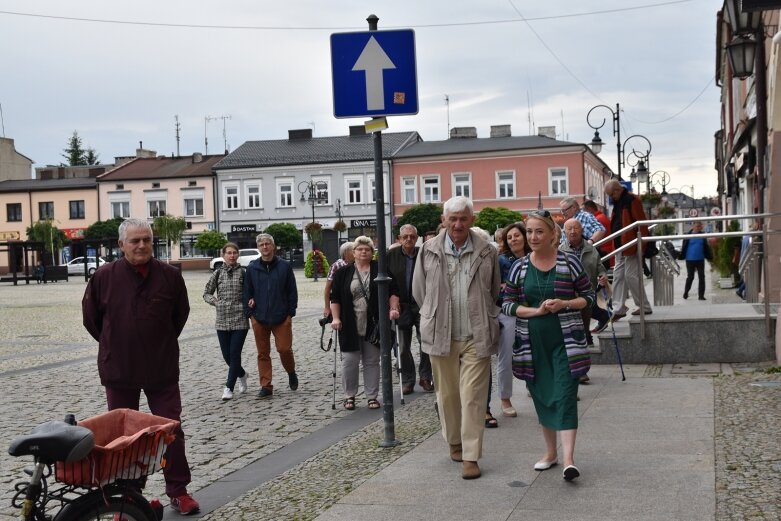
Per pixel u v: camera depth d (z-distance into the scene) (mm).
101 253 70000
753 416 7535
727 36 26359
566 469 5852
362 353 9891
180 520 5707
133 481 4484
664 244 12680
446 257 6562
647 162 35219
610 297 11102
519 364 6203
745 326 10812
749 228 13227
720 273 17766
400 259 10500
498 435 7609
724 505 5184
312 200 62719
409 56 7395
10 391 11766
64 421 4371
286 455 7559
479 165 64750
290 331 10984
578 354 6008
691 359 10992
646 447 6734
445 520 5250
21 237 75312
